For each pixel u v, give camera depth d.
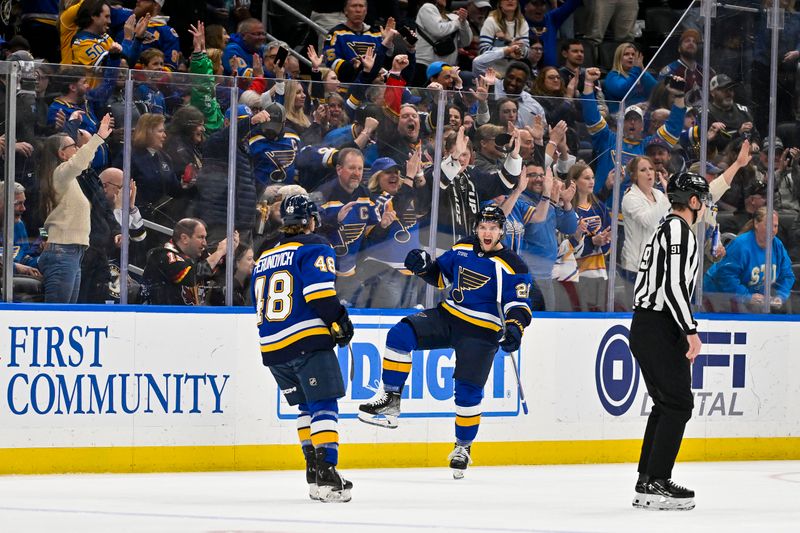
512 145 21.80
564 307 22.56
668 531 13.81
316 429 16.06
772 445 24.03
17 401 18.92
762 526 14.38
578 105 22.28
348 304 21.09
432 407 21.67
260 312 16.22
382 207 21.08
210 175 20.05
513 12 28.69
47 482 18.23
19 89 18.88
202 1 26.61
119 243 19.59
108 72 19.34
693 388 23.31
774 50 23.77
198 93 19.86
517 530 13.71
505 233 21.91
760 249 23.95
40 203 19.11
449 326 19.30
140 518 14.37
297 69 25.62
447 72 25.39
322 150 20.62
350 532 13.33
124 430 19.59
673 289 15.46
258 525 13.80
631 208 22.89
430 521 14.39
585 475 20.56
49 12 24.59
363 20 26.14
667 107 23.02
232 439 20.30
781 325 24.11
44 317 19.08
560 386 22.45
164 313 19.83
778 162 23.95
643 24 33.31
